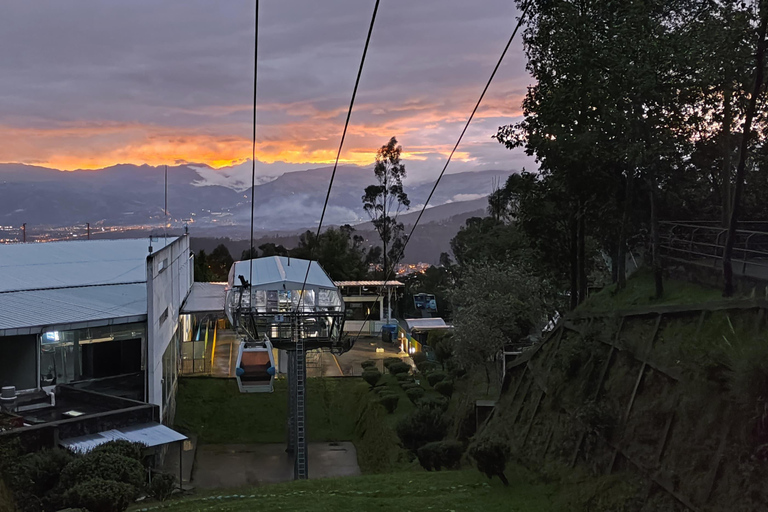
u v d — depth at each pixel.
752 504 9.48
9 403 24.75
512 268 36.00
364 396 40.12
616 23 18.25
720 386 11.39
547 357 20.09
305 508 14.64
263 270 41.69
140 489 16.67
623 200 21.84
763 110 17.00
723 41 15.16
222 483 28.59
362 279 84.88
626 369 14.77
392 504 14.92
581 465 14.59
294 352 33.84
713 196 21.70
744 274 14.63
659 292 17.16
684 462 11.34
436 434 27.62
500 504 14.23
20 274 38.62
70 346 29.67
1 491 15.02
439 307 76.56
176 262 42.53
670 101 18.14
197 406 39.00
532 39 22.08
